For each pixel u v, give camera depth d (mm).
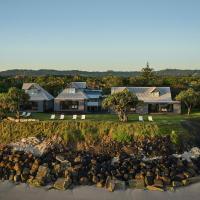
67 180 45188
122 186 44906
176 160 51406
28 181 46531
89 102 83062
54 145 55656
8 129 60312
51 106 86750
